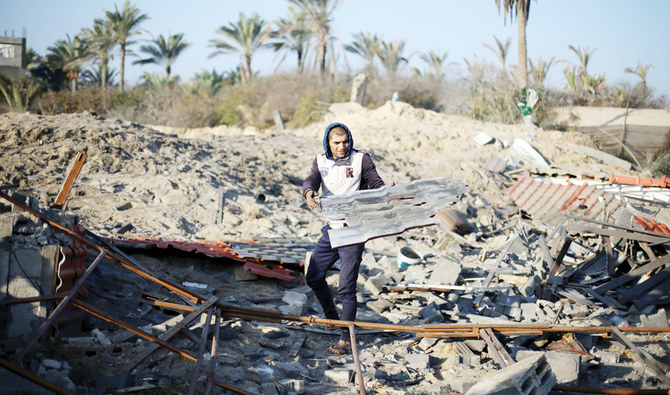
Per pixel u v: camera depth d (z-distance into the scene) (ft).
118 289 16.43
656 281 20.62
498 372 11.83
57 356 11.66
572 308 19.81
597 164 65.82
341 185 15.14
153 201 29.22
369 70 117.70
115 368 11.78
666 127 84.99
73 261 13.41
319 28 114.42
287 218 31.48
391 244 29.76
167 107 114.11
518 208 40.98
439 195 14.33
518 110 88.22
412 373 14.06
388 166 51.57
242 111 112.57
